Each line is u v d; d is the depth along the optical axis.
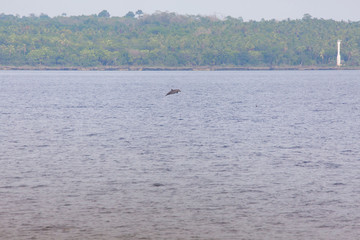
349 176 121.19
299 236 84.62
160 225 88.81
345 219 91.50
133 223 89.50
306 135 190.50
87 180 116.88
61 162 137.12
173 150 157.75
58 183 113.81
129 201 101.00
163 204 99.38
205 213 94.44
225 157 145.75
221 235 84.94
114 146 164.88
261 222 90.31
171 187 111.25
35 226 87.69
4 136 185.12
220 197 103.81
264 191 108.19
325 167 131.38
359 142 173.12
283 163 136.75
